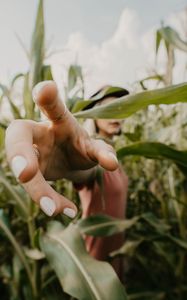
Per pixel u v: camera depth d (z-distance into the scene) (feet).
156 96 0.96
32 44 1.49
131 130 3.47
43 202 0.55
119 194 2.19
